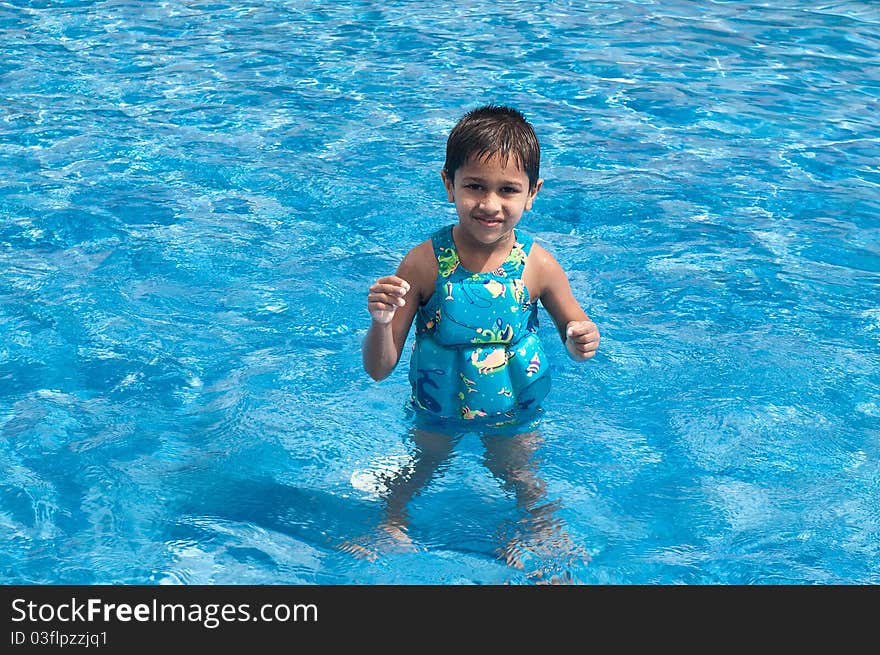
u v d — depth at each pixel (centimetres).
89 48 765
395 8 888
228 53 759
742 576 266
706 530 283
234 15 864
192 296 418
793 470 310
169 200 512
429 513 289
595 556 273
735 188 536
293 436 324
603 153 581
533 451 316
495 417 324
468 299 311
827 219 499
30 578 264
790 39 805
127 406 341
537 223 493
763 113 648
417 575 266
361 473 306
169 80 696
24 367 363
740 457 316
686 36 808
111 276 432
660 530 284
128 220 488
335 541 279
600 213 505
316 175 543
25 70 707
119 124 612
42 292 416
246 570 268
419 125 619
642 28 829
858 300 419
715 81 707
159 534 281
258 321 400
